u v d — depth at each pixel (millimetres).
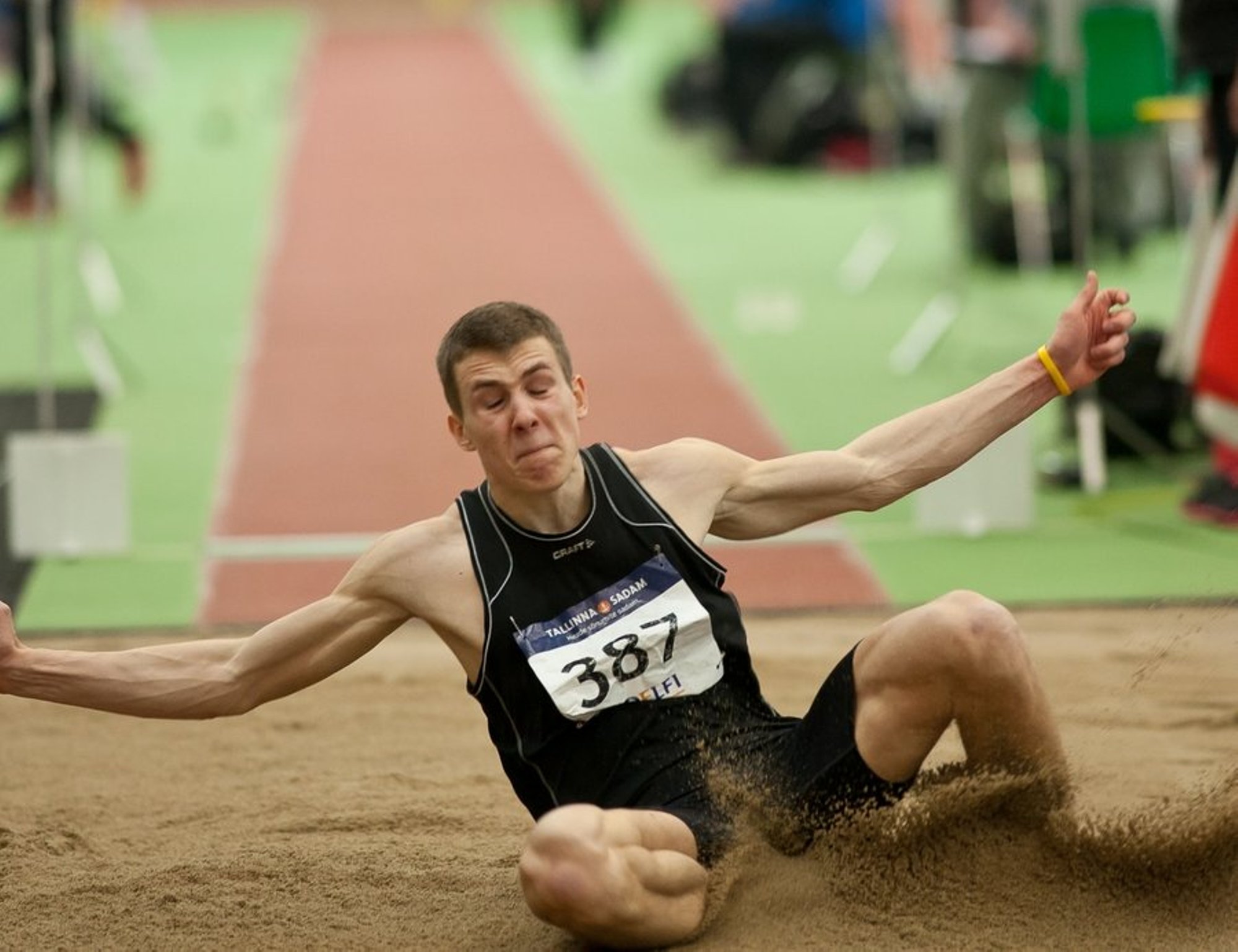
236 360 34125
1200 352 23984
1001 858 12273
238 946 12148
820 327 36156
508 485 11695
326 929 12414
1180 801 12766
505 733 12055
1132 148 38000
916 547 23484
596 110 69438
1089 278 12422
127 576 22531
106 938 12344
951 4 37031
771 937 11570
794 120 55000
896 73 47500
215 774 16203
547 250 44594
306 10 110062
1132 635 19531
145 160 50938
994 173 40344
